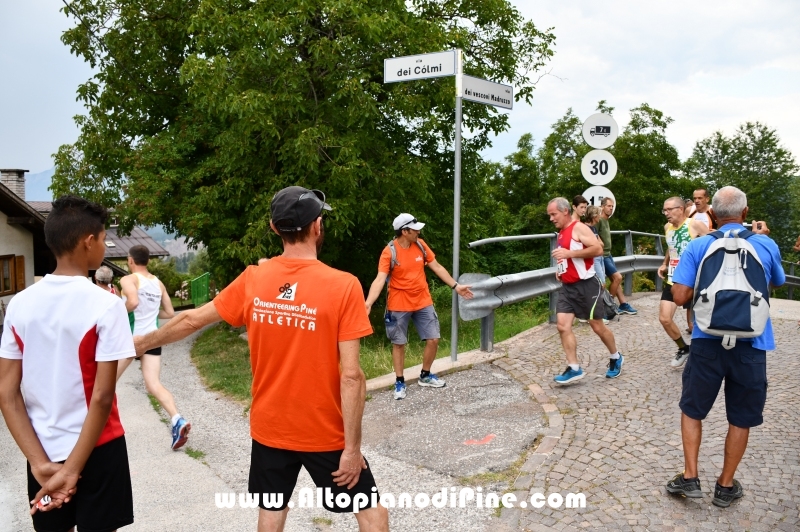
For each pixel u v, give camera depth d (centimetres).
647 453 424
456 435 483
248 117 1006
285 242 255
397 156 1221
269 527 258
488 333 711
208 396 684
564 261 562
